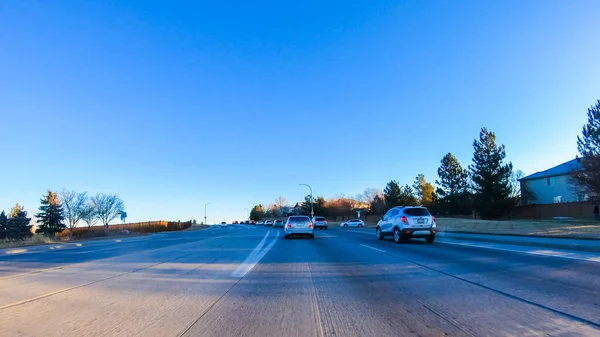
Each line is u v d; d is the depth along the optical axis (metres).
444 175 61.38
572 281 8.48
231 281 9.61
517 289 7.85
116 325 5.93
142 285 9.27
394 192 74.19
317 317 6.20
